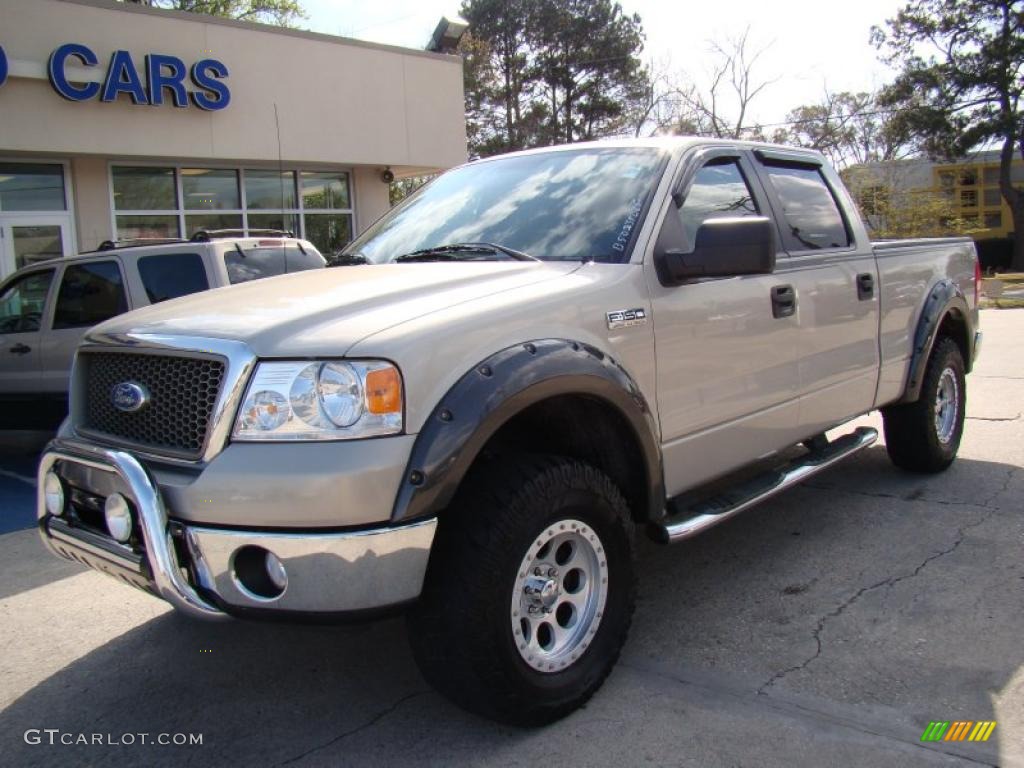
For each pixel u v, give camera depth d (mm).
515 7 47625
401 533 2562
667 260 3486
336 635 3850
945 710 3010
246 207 16000
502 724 2957
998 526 4852
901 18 41125
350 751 2916
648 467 3293
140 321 3125
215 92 14266
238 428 2605
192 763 2895
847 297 4656
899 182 43688
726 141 4320
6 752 3000
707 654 3508
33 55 12508
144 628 4000
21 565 4938
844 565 4391
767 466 5676
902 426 5680
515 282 3178
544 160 4273
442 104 17609
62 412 7492
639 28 49250
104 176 14172
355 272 3584
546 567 2957
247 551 2580
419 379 2629
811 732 2906
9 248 13328
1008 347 12594
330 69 15836
